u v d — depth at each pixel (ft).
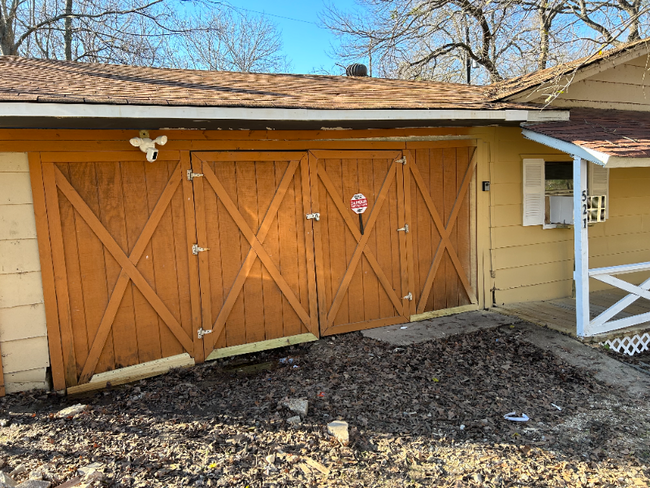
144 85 15.93
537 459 10.83
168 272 15.46
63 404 13.26
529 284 22.90
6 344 13.56
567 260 23.97
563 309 21.56
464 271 21.27
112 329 14.73
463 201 20.98
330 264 18.30
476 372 15.21
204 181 15.83
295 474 9.98
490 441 11.48
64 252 13.96
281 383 14.35
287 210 17.31
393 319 19.67
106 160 14.32
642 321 18.29
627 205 26.13
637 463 10.80
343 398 13.34
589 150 16.33
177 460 10.32
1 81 13.56
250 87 18.16
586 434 11.97
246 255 16.72
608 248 25.71
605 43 17.76
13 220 13.37
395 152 19.20
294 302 17.62
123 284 14.78
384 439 11.39
